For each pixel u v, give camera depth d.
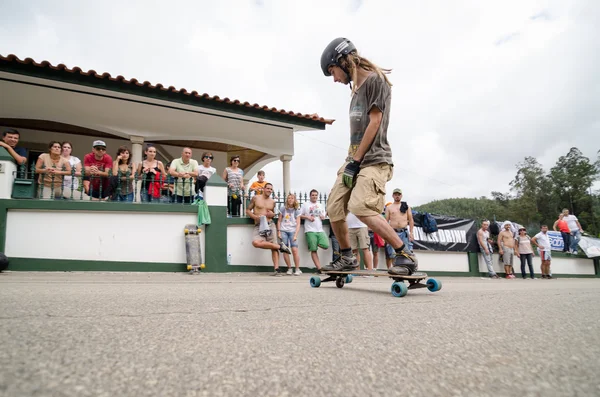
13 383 0.69
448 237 10.57
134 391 0.69
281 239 7.73
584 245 13.76
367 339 1.17
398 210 8.29
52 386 0.69
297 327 1.32
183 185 7.06
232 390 0.71
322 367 0.87
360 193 2.80
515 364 0.92
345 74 3.07
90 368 0.80
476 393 0.73
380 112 2.83
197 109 9.63
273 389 0.73
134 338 1.08
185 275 6.16
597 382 0.79
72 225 6.27
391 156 2.93
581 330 1.34
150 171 7.10
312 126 11.07
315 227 8.02
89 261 6.30
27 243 5.99
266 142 10.86
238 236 7.71
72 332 1.12
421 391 0.74
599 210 47.28
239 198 8.16
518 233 11.34
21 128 9.64
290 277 6.36
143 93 8.76
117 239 6.52
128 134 9.11
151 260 6.70
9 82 8.09
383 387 0.75
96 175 6.57
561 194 51.19
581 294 2.87
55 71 7.88
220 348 1.01
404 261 2.70
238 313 1.59
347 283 4.02
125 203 6.61
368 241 7.60
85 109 8.73
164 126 9.52
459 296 2.55
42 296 2.05
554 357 0.98
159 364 0.85
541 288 3.77
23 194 6.04
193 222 7.09
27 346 0.94
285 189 11.02
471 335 1.25
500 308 1.91
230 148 12.46
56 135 10.04
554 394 0.72
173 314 1.52
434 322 1.48
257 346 1.04
